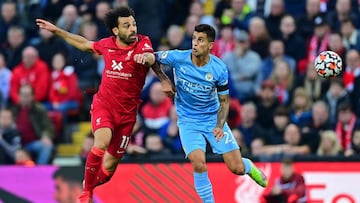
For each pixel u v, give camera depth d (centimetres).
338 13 5491
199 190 3688
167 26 5900
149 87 5222
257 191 4447
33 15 5931
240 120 5084
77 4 5834
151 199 4478
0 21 5825
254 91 5362
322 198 4431
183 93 3716
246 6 5741
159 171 4494
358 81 5078
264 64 5391
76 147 5353
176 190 4472
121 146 3728
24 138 5112
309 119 4950
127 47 3634
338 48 5278
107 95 3659
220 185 4459
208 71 3672
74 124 5450
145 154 4584
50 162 5106
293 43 5438
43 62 5509
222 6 5756
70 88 5428
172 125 4912
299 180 4434
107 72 3662
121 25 3609
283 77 5203
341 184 4431
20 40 5653
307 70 5181
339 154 4631
